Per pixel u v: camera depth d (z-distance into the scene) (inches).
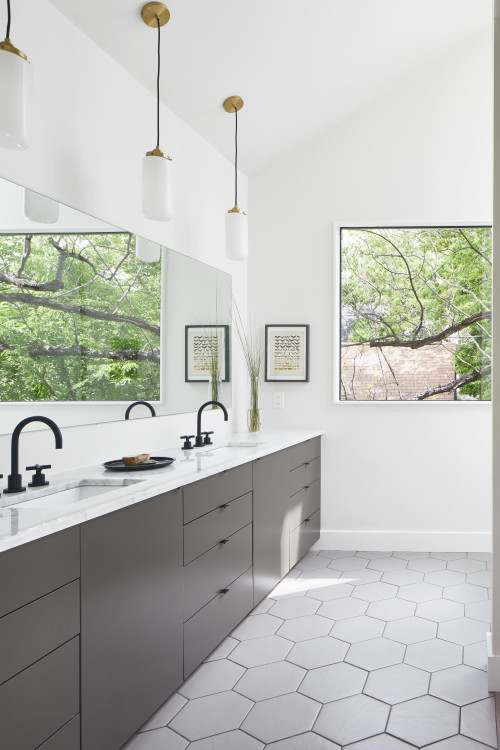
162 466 84.4
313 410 153.6
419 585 122.9
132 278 97.3
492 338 82.7
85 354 84.4
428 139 150.3
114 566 62.0
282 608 111.1
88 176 87.2
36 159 76.0
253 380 145.6
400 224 151.0
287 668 87.1
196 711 75.7
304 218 154.3
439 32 134.0
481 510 148.9
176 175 115.1
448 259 153.2
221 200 138.1
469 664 87.7
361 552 150.1
